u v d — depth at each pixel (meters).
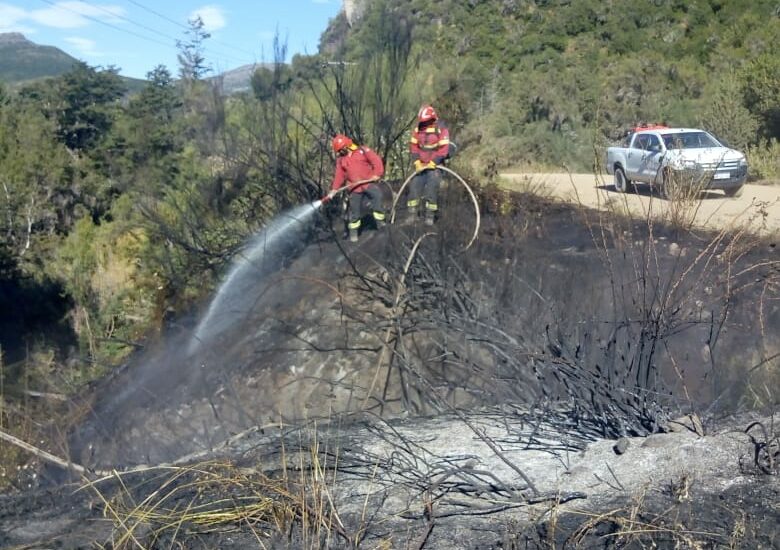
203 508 4.84
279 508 4.59
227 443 6.34
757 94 26.50
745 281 8.02
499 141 22.94
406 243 9.22
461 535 4.31
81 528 4.82
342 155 10.55
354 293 9.26
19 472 6.76
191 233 12.73
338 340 8.73
